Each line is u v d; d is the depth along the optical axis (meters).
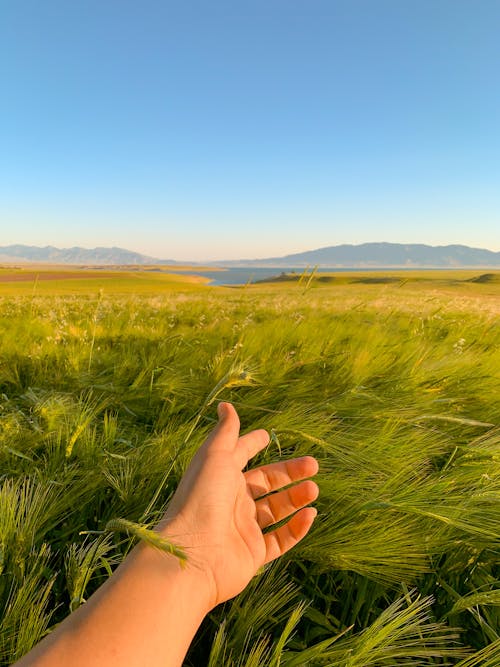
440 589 1.41
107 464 1.84
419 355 3.19
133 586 0.71
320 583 1.50
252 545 0.99
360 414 2.24
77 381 3.07
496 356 3.34
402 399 2.49
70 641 0.61
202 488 0.92
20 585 1.16
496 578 1.43
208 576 0.83
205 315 7.22
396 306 7.09
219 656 1.12
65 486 1.64
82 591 1.03
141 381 3.04
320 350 3.71
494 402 2.66
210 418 2.47
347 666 0.94
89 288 43.78
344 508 1.49
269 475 1.16
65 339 4.16
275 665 0.94
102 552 1.09
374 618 1.36
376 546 1.35
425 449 1.91
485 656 1.01
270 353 3.53
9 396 3.01
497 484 1.52
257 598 1.25
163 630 0.69
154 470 1.73
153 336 4.72
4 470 1.83
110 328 5.21
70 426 2.05
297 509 1.12
